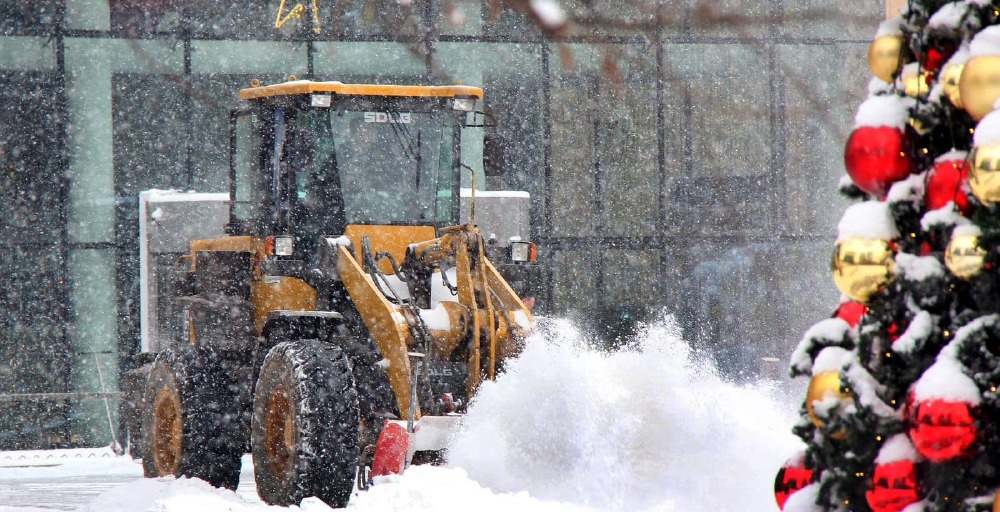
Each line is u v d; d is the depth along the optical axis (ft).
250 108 119.65
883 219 30.09
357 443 96.37
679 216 221.46
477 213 162.91
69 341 211.41
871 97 31.91
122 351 212.43
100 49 211.61
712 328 222.28
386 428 94.63
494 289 111.34
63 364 211.20
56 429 211.82
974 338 28.04
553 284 219.61
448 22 217.15
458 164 116.26
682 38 217.77
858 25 218.59
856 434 30.45
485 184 217.97
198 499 91.61
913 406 28.25
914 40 30.68
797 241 222.89
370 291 101.96
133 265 212.02
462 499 81.46
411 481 84.43
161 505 89.81
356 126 113.70
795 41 219.41
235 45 214.07
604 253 220.84
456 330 104.12
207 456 115.85
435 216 115.14
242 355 119.03
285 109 113.29
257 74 214.48
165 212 174.91
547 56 217.97
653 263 221.87
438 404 100.63
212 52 213.66
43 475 164.25
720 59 220.02
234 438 117.19
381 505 82.43
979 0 28.96
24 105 209.97
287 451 98.07
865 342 30.58
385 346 99.66
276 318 104.73
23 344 210.59
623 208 221.25
